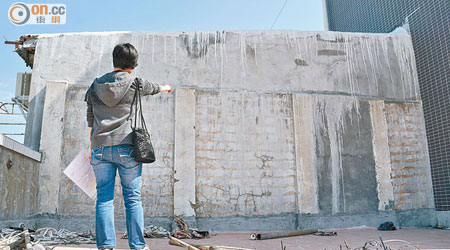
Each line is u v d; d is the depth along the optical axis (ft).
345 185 23.50
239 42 24.89
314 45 25.81
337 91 25.25
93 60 23.08
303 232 19.13
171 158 22.20
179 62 23.89
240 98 23.88
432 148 25.22
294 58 25.30
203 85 23.72
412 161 25.32
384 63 26.53
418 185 25.00
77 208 20.62
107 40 23.52
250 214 22.21
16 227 15.75
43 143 21.01
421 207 24.70
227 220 21.83
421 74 26.30
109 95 6.76
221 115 23.39
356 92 25.52
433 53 24.70
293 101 24.17
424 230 21.71
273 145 23.50
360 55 26.30
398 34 27.22
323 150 23.77
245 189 22.52
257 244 14.85
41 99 22.12
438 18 24.02
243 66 24.49
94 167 6.75
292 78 24.93
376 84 26.00
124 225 20.65
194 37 24.47
